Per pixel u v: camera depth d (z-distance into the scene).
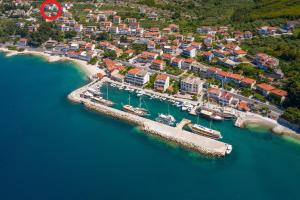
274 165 191.12
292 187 175.12
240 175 183.12
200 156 196.88
